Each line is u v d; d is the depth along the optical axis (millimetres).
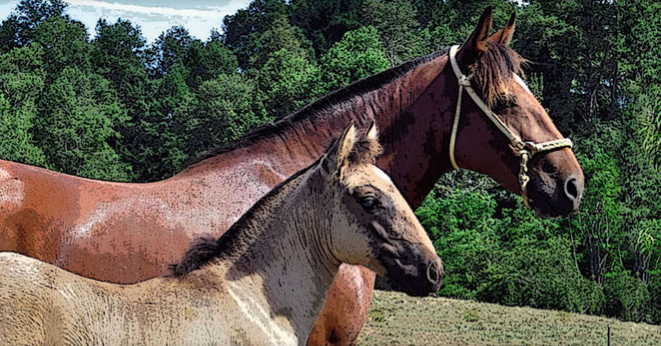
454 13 71688
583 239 33844
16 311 3623
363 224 4285
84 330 3744
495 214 41688
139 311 3916
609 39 43219
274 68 57469
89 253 4820
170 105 69562
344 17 85062
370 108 5535
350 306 5410
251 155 5379
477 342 16531
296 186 4477
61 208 4898
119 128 65812
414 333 17047
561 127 45469
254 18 99062
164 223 4984
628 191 34781
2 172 4898
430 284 4238
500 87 5359
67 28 74562
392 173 5508
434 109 5492
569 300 25875
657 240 32250
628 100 43281
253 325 4180
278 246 4375
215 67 81938
